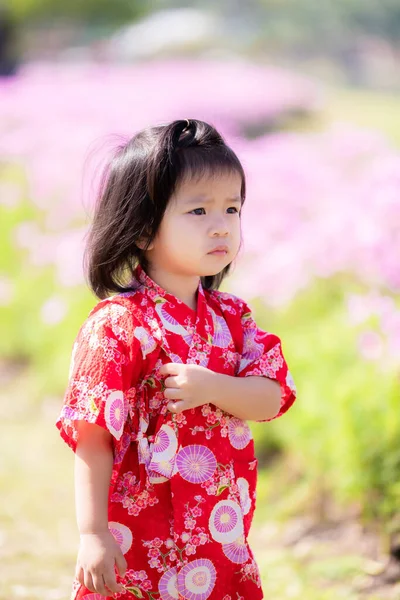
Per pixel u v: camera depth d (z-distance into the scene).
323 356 7.86
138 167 3.61
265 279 9.17
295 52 74.25
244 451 3.75
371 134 12.86
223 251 3.62
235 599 3.58
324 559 6.34
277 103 27.77
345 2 77.50
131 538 3.50
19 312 13.25
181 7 79.94
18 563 6.47
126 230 3.64
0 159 17.47
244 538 3.65
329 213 9.68
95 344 3.54
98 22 68.81
